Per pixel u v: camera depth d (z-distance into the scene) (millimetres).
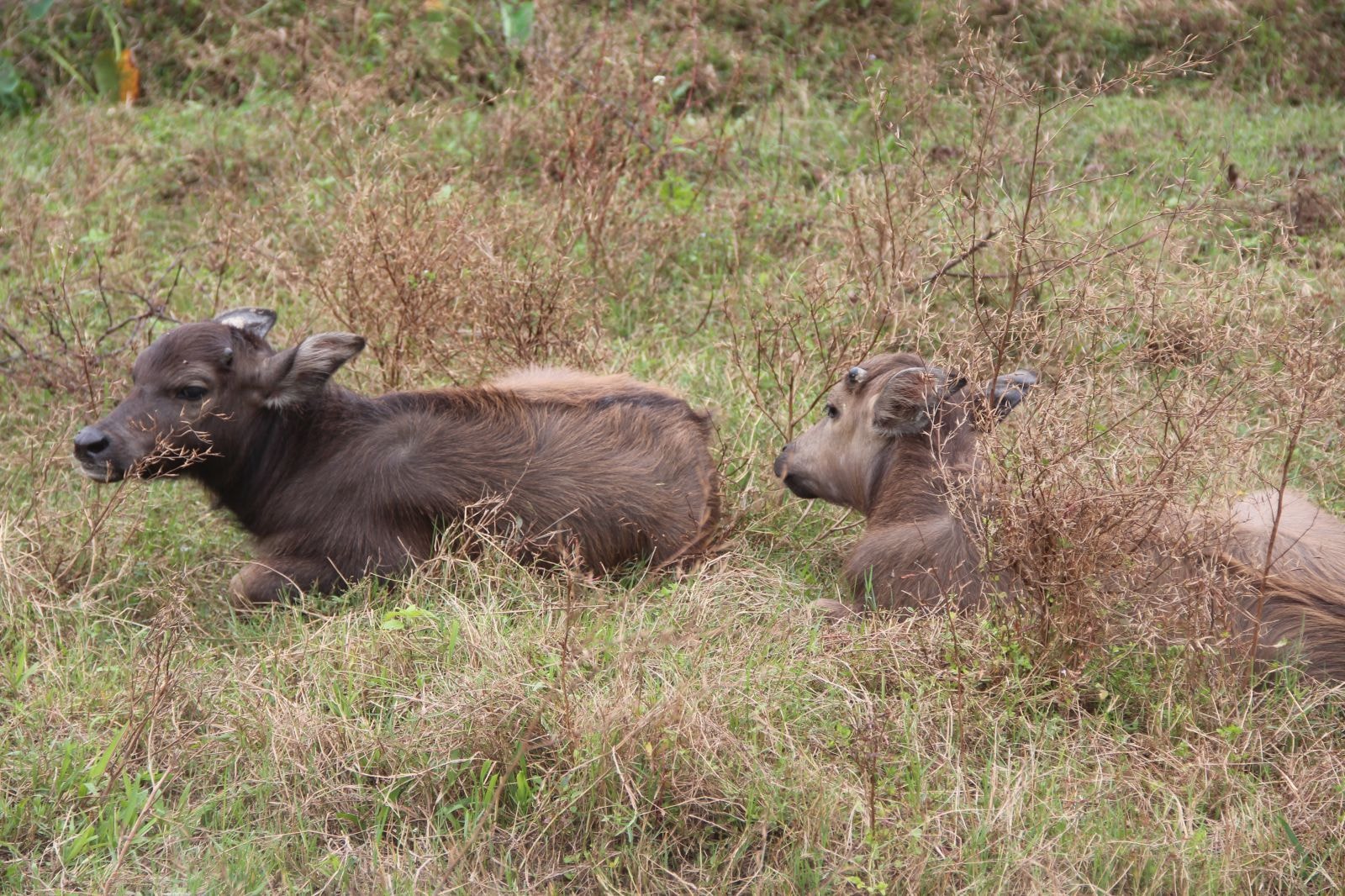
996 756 9305
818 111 19984
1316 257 16219
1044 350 12195
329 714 9711
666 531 11906
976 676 9906
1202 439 10438
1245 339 11398
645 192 17828
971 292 14891
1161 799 9078
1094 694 10000
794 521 12766
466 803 9047
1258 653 9992
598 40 20328
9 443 13648
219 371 11539
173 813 8984
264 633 11125
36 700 9875
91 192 17828
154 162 19188
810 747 9516
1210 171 17203
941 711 9703
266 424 11797
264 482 11828
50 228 17109
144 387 11477
